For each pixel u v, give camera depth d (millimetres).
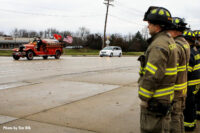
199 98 4676
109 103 5664
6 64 15766
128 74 11195
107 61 21172
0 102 5621
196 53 3943
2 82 8461
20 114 4727
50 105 5410
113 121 4406
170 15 2570
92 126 4137
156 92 2480
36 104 5480
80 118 4535
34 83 8289
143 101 2465
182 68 3131
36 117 4555
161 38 2467
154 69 2338
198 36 4520
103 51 32938
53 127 4055
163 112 2469
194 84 3953
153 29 2572
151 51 2418
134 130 3994
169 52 2418
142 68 2609
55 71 12000
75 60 21516
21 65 15133
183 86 3184
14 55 20422
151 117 2512
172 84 2541
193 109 4059
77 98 6121
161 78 2371
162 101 2480
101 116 4680
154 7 2629
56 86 7766
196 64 3896
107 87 7711
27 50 20266
